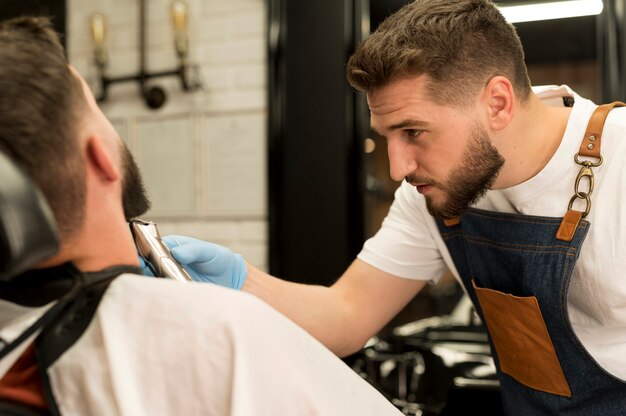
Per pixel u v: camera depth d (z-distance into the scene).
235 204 2.47
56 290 0.63
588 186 1.07
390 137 1.06
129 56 2.60
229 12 2.46
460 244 1.25
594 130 1.07
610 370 1.10
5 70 0.56
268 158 2.38
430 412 1.73
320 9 2.29
